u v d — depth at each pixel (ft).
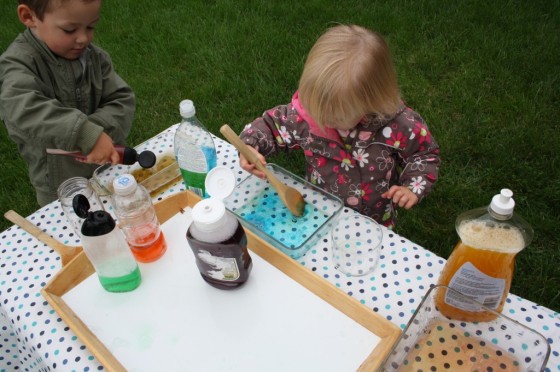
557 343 2.88
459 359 2.66
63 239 3.81
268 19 11.77
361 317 2.98
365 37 4.00
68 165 5.33
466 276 2.73
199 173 3.92
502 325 2.67
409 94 9.52
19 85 4.38
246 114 9.49
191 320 3.09
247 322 3.05
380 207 4.97
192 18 12.19
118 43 11.63
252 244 3.45
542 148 8.16
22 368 3.89
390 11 11.53
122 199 3.19
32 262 3.63
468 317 2.76
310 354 2.86
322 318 3.04
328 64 3.86
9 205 8.22
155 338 3.01
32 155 5.25
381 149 4.57
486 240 2.61
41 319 3.23
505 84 9.49
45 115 4.20
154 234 3.35
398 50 10.53
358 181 4.76
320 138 4.60
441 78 9.93
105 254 2.97
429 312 2.78
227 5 12.39
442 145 8.40
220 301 3.18
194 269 3.40
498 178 7.83
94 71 5.17
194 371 2.85
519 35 10.53
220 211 2.80
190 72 10.68
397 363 2.62
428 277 3.33
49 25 4.34
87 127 4.14
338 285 3.33
